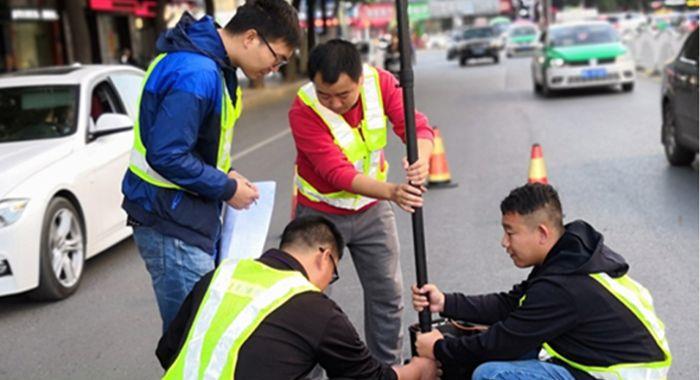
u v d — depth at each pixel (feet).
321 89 11.71
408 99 10.95
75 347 17.40
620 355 9.89
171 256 11.11
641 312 9.97
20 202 19.07
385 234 13.34
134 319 18.88
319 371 12.51
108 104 24.68
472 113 55.06
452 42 139.33
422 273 11.41
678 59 31.19
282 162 38.93
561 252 10.17
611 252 10.34
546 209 10.27
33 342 17.78
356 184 11.89
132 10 98.68
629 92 62.03
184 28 10.80
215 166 11.12
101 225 22.35
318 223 10.12
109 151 22.98
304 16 129.39
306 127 12.28
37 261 19.36
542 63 63.67
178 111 10.33
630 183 29.48
